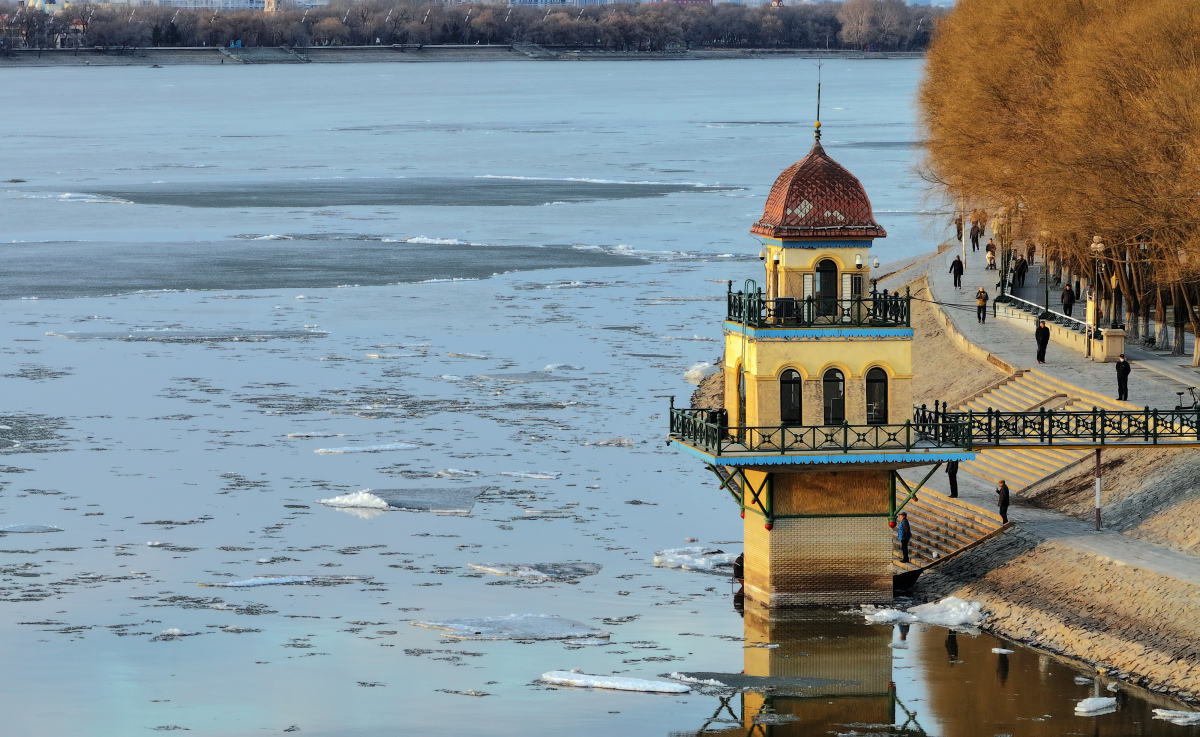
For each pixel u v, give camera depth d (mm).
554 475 136125
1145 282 148875
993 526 107812
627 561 112375
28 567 110812
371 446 146625
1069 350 146750
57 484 133625
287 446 147250
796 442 94188
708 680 88625
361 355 191125
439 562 112250
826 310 94500
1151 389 127875
